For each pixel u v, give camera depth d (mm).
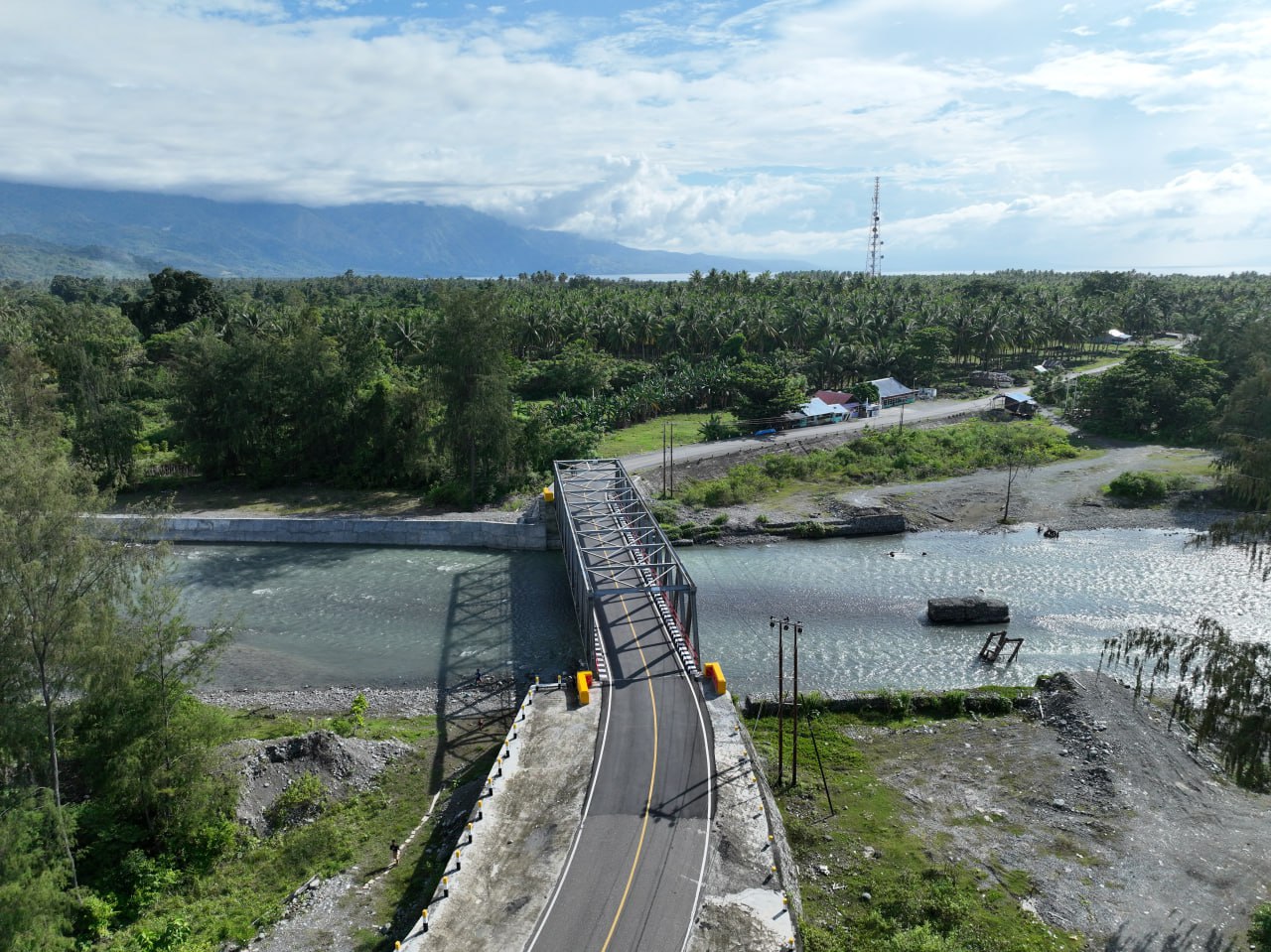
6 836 32625
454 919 34406
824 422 142625
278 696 60438
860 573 84562
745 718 57312
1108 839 43688
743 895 35906
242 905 38000
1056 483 111062
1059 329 190250
